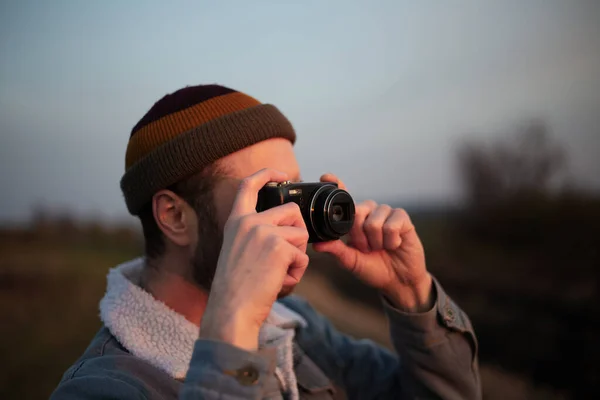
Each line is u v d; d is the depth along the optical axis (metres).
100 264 13.09
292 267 0.94
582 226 10.25
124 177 1.32
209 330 0.84
